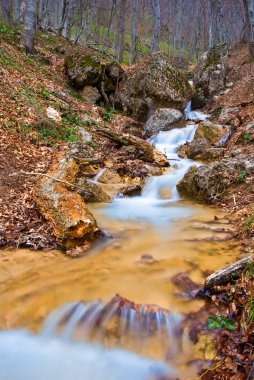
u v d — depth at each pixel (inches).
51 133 409.1
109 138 462.3
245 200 290.4
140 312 156.3
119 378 134.0
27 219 249.8
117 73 635.5
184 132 537.3
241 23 1509.6
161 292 172.4
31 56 650.8
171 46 1668.3
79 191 309.3
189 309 159.6
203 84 716.7
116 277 188.4
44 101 484.1
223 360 133.0
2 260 206.5
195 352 139.6
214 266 195.2
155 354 141.9
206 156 426.9
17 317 160.6
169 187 359.6
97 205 311.6
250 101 550.0
